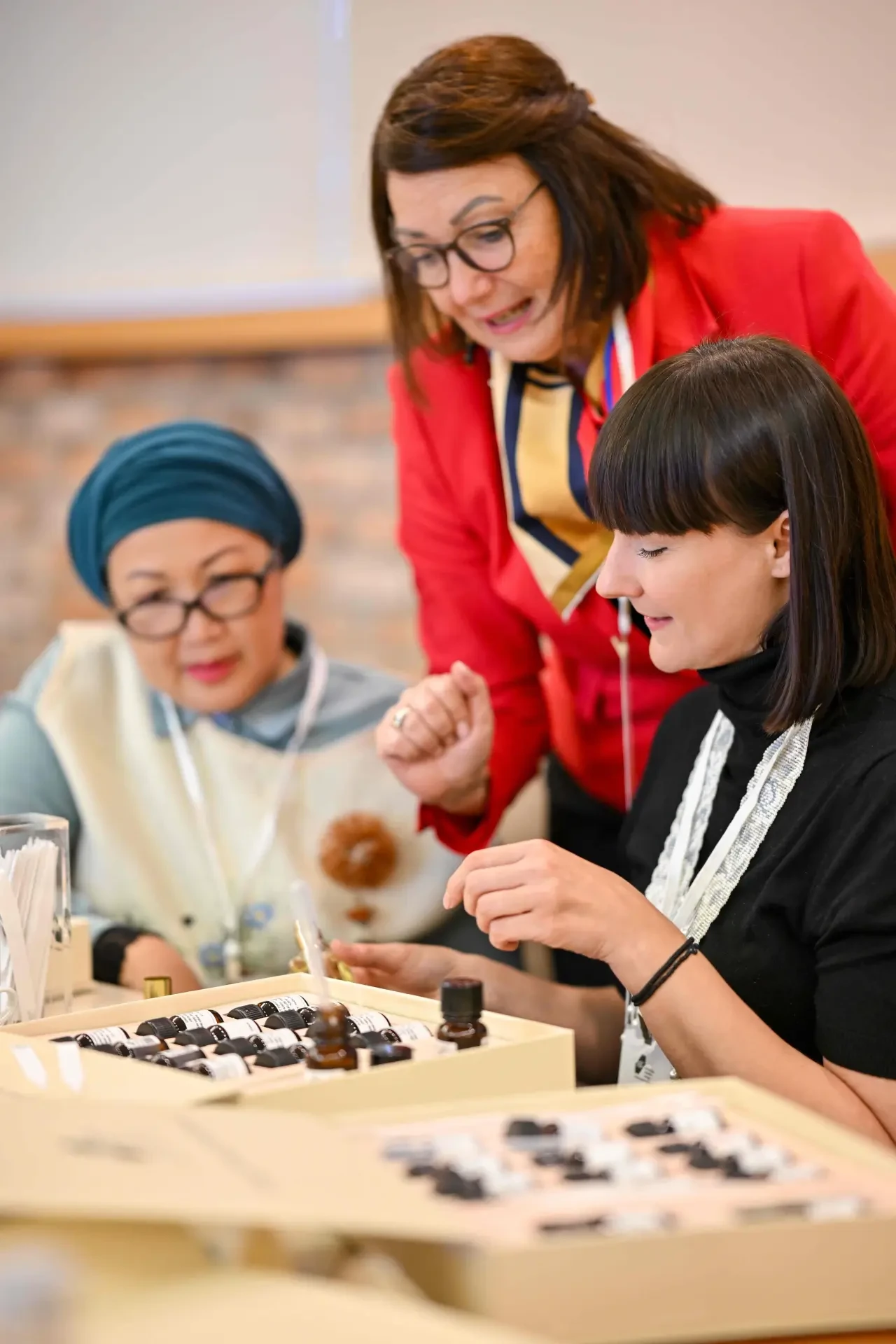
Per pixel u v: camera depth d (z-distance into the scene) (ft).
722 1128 2.58
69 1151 2.24
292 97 10.52
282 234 10.70
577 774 6.49
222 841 6.34
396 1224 1.98
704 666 3.84
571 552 5.42
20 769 6.38
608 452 3.72
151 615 6.29
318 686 6.54
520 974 4.59
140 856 6.31
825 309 5.08
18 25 11.22
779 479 3.58
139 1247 2.13
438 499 5.95
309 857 6.31
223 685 6.36
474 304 4.93
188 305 11.03
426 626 6.27
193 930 6.25
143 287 11.16
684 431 3.59
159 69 10.89
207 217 10.91
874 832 3.61
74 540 6.40
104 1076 2.81
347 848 6.28
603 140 4.89
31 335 11.37
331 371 10.81
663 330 5.09
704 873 3.96
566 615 5.52
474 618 6.07
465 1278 2.10
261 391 11.03
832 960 3.54
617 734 6.17
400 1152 2.41
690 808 4.23
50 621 11.80
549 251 4.84
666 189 5.01
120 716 6.48
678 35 8.98
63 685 6.49
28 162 11.37
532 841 3.62
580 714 6.25
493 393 5.59
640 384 3.77
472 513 5.80
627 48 9.09
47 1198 2.02
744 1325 2.14
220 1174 2.13
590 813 6.57
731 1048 3.42
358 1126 2.57
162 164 10.98
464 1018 3.11
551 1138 2.49
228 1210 1.97
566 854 3.60
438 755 5.32
